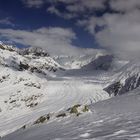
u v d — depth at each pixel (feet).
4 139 74.18
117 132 40.06
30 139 54.95
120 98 117.91
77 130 50.34
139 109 72.84
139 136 34.58
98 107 93.76
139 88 140.56
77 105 81.56
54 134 51.55
